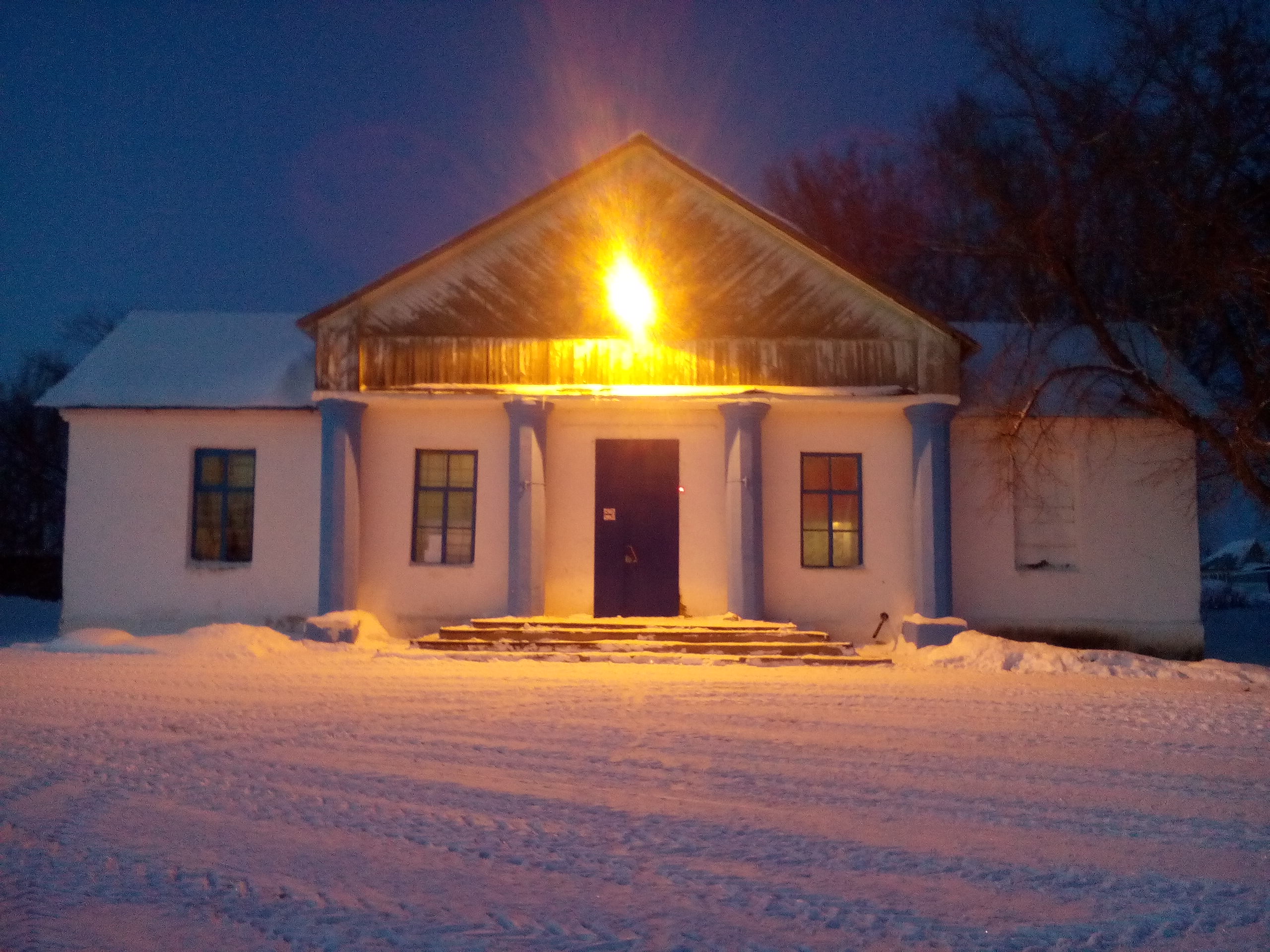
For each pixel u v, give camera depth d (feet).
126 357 61.26
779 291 56.54
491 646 50.60
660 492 56.75
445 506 57.21
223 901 18.10
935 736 32.58
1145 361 60.59
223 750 29.30
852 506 57.26
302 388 58.65
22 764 27.43
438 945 16.42
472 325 56.39
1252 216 59.06
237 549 58.54
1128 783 27.27
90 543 57.82
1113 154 57.47
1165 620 57.16
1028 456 57.26
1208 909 18.61
